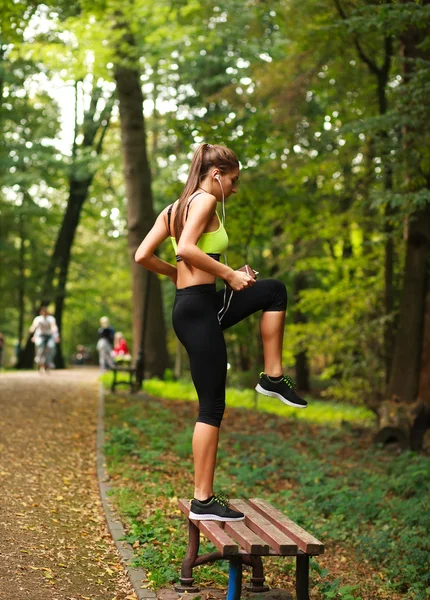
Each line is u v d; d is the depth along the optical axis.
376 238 15.56
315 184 17.91
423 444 12.10
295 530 3.97
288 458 10.34
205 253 3.96
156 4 16.11
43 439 9.30
